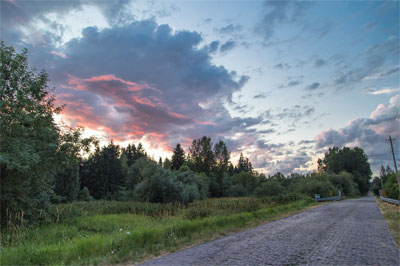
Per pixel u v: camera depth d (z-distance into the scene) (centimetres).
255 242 945
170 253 809
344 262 660
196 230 1192
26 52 1447
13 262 659
